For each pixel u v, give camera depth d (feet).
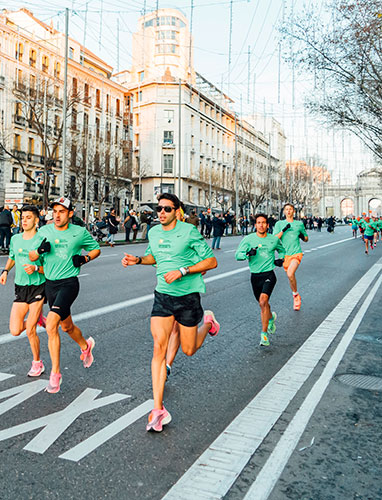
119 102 196.13
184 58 217.97
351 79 43.37
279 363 16.97
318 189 295.28
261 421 11.73
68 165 155.74
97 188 171.83
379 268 50.85
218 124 245.24
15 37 138.51
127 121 204.74
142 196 214.28
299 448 10.47
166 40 213.66
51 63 153.89
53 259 14.34
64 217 14.55
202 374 15.64
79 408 12.49
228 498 8.46
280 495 8.59
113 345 18.54
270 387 14.24
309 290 34.81
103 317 23.54
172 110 211.61
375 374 15.60
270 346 19.34
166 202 12.46
